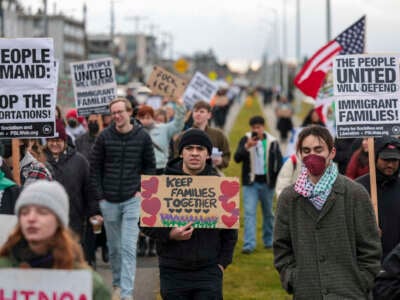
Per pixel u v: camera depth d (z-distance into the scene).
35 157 9.20
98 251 14.26
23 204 4.55
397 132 8.70
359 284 6.45
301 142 6.56
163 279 7.21
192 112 13.66
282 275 6.61
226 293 11.04
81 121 18.05
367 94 8.74
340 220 6.46
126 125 10.28
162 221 7.15
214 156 11.91
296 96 74.19
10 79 8.37
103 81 15.84
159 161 13.16
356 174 9.92
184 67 49.06
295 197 6.56
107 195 10.28
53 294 4.66
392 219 7.61
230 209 7.14
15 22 81.94
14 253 4.73
